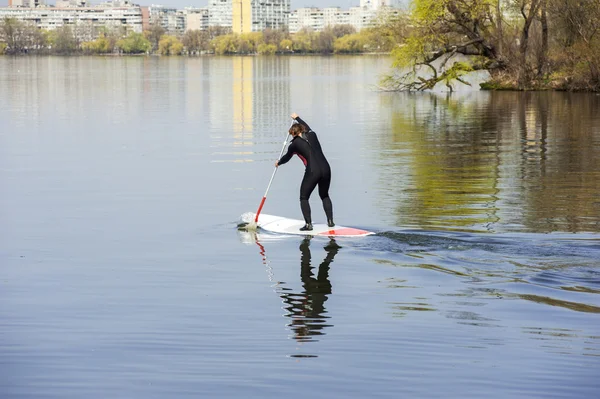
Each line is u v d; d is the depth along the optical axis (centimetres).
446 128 2625
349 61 13075
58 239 1088
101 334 710
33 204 1350
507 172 1655
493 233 1077
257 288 851
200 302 802
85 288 854
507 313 757
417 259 954
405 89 4806
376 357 653
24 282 877
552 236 1055
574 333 703
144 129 2655
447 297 809
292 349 672
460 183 1522
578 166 1730
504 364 637
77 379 614
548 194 1391
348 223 1166
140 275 904
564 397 578
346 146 2152
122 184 1553
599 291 821
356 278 883
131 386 601
